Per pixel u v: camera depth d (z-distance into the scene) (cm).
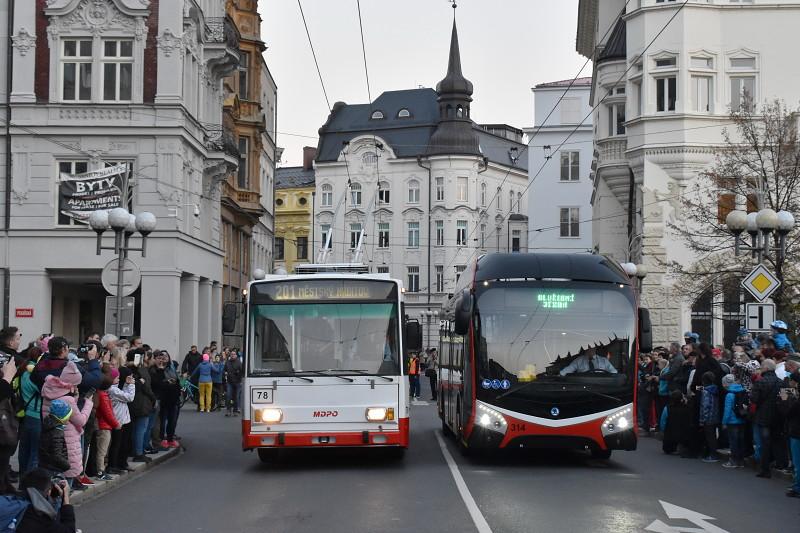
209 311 5066
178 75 4338
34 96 4309
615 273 2028
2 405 1276
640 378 2933
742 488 1730
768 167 3659
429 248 9894
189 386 4100
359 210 10206
